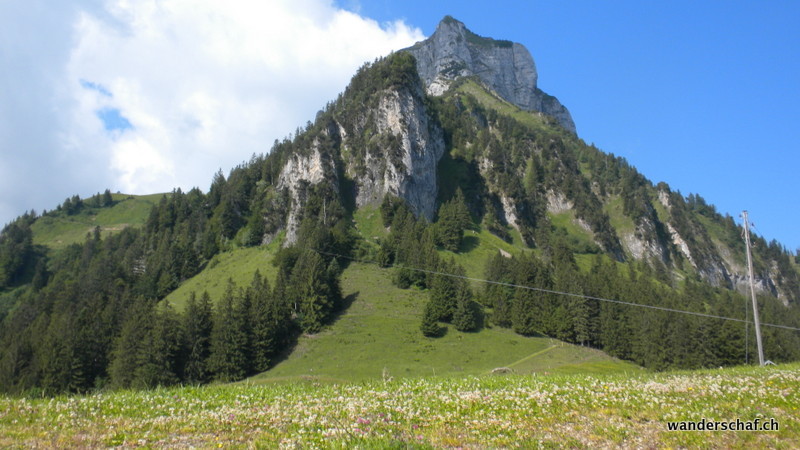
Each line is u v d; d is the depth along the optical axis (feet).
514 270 391.65
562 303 356.79
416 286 396.16
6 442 45.93
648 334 303.68
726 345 289.12
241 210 550.77
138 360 257.34
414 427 54.08
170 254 470.80
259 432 51.21
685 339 289.94
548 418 57.47
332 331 323.57
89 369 274.16
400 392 69.77
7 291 572.51
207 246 502.79
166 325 267.18
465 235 547.08
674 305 331.36
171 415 56.34
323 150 545.85
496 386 73.92
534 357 302.25
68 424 51.70
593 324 336.08
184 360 270.05
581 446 50.24
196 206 588.09
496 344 320.91
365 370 270.26
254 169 611.06
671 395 65.67
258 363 279.90
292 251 412.98
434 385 74.90
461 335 331.36
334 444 46.21
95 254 585.63
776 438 51.49
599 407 61.00
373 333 322.55
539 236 638.12
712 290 585.22
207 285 431.84
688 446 50.37
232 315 284.00
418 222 492.13
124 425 52.26
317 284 339.77
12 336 318.45
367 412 58.75
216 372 270.05
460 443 50.16
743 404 61.46
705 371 92.73
